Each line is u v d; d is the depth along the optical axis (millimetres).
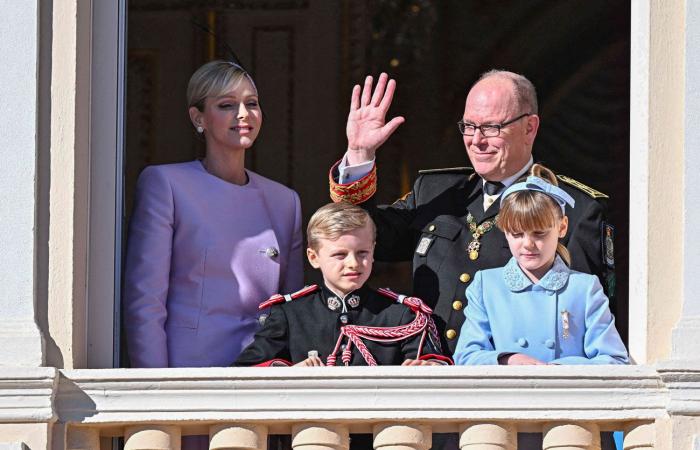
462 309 18641
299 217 20000
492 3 36688
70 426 16312
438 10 36688
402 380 16266
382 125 19031
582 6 36156
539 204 17516
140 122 32812
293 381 16281
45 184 16797
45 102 16891
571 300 17625
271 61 34844
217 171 19328
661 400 16297
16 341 16406
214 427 16391
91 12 17234
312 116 35062
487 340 17812
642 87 17109
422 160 36969
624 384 16328
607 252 18484
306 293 18406
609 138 36125
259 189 19547
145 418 16250
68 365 16578
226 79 19219
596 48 36406
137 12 33125
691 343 16500
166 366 18047
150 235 18406
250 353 17969
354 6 35469
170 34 33219
